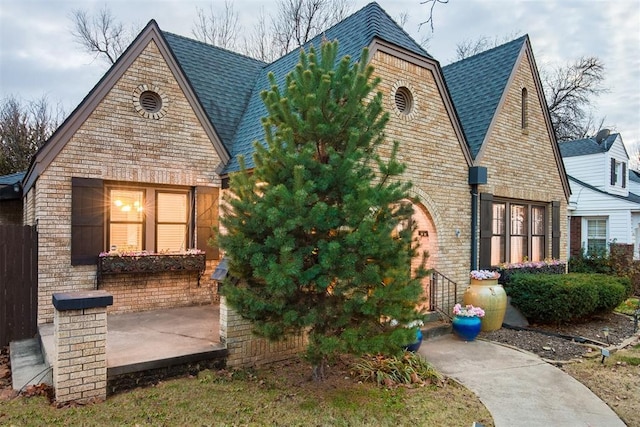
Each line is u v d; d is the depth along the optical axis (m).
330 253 4.38
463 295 9.20
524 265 10.73
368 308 4.53
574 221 18.30
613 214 17.00
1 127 21.45
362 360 5.93
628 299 12.48
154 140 8.42
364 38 8.18
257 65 12.64
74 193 7.53
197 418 4.26
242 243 4.71
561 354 7.16
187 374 5.38
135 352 5.43
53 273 7.43
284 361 6.18
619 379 6.02
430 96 8.91
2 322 7.21
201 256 8.77
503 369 6.31
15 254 7.33
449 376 5.94
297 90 4.86
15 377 5.55
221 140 9.26
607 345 7.79
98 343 4.68
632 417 4.79
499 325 8.76
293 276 4.51
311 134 4.83
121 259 7.84
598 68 27.02
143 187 8.55
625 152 19.50
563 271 11.92
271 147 4.76
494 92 10.87
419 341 6.74
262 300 4.71
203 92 10.32
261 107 9.92
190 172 8.86
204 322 7.29
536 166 11.70
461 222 9.52
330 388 5.17
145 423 4.13
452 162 9.34
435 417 4.55
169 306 8.65
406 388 5.32
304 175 4.54
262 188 4.84
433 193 8.89
